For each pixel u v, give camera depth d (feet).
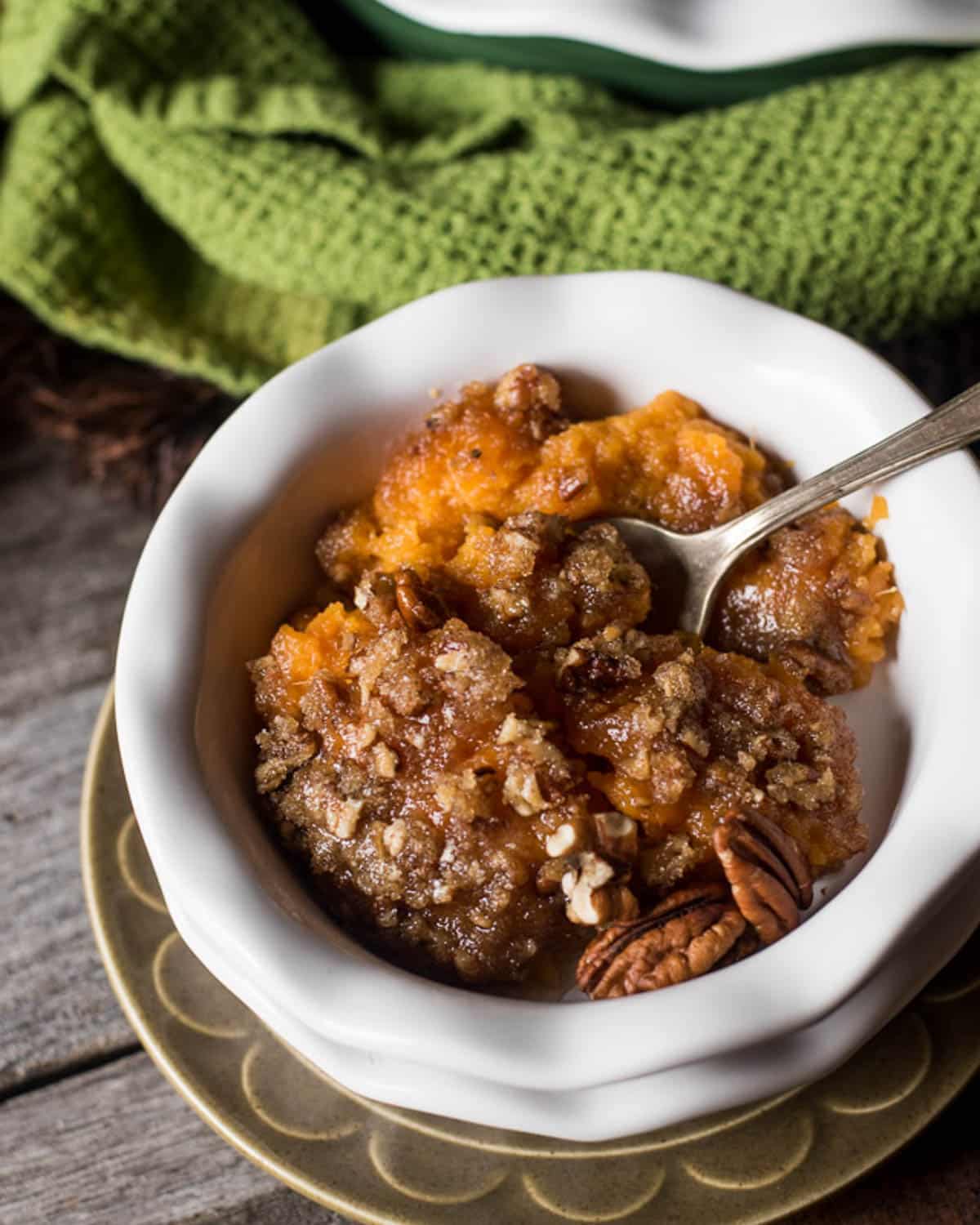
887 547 1.51
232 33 1.92
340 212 1.80
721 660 1.47
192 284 1.96
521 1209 1.46
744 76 1.83
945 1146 1.54
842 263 1.75
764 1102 1.49
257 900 1.35
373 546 1.53
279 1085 1.52
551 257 1.76
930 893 1.33
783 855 1.39
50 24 1.89
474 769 1.42
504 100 1.88
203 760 1.42
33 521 1.98
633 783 1.42
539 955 1.45
